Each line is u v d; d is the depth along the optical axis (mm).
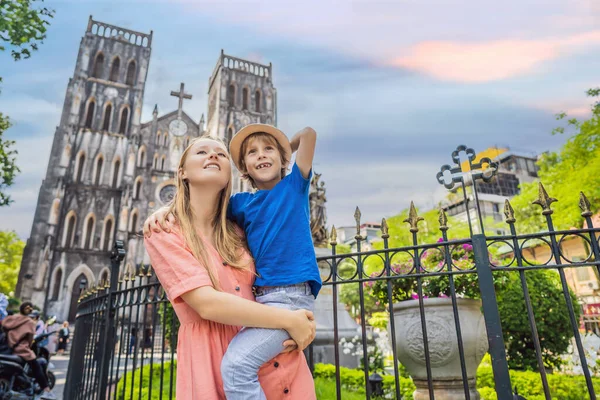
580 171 14844
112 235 37094
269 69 52750
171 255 1533
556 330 6574
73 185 37219
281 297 1575
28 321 5785
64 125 38750
